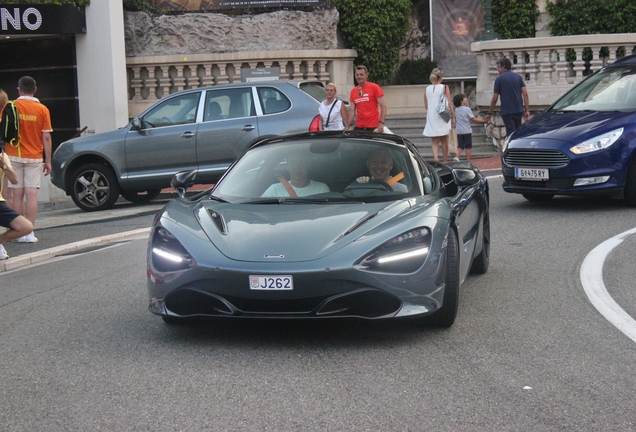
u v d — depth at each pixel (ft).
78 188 45.47
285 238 17.33
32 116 34.09
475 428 12.78
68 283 25.61
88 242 33.42
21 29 63.72
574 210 35.83
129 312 21.16
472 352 16.85
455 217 18.98
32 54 68.44
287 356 16.81
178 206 19.88
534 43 60.64
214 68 67.21
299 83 43.86
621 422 12.92
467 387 14.70
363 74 42.93
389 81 74.54
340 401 14.10
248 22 69.82
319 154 21.44
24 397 14.80
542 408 13.60
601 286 22.45
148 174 44.32
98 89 66.08
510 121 51.93
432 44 75.51
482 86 64.49
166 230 18.21
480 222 23.59
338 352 17.01
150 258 18.02
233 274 16.62
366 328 18.78
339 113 41.86
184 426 13.15
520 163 35.76
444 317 18.24
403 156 21.27
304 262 16.57
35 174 34.47
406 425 12.95
